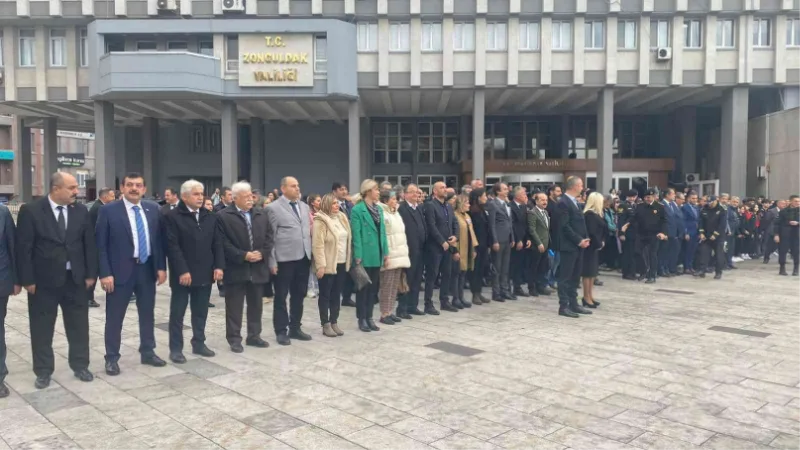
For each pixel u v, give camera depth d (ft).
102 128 84.07
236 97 80.94
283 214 22.97
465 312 29.55
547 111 101.50
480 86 82.64
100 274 18.76
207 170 111.96
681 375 18.56
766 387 17.35
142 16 83.35
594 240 29.99
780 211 45.85
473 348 22.04
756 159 83.41
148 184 102.22
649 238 40.55
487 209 31.17
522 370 19.11
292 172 109.09
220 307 31.91
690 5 80.23
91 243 18.48
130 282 19.25
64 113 102.06
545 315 28.66
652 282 40.96
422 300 33.94
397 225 26.30
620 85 82.12
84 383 17.98
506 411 15.33
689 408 15.56
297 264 23.22
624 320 27.40
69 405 15.96
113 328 19.06
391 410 15.42
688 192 47.73
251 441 13.39
